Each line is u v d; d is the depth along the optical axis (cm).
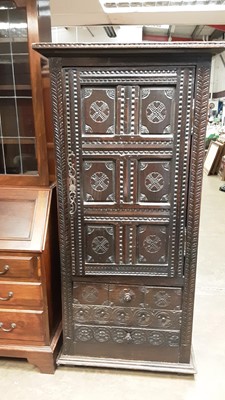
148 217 145
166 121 132
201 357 180
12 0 142
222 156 683
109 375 167
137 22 398
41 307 159
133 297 157
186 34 762
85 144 138
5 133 167
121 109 132
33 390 158
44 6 158
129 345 164
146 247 149
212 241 345
